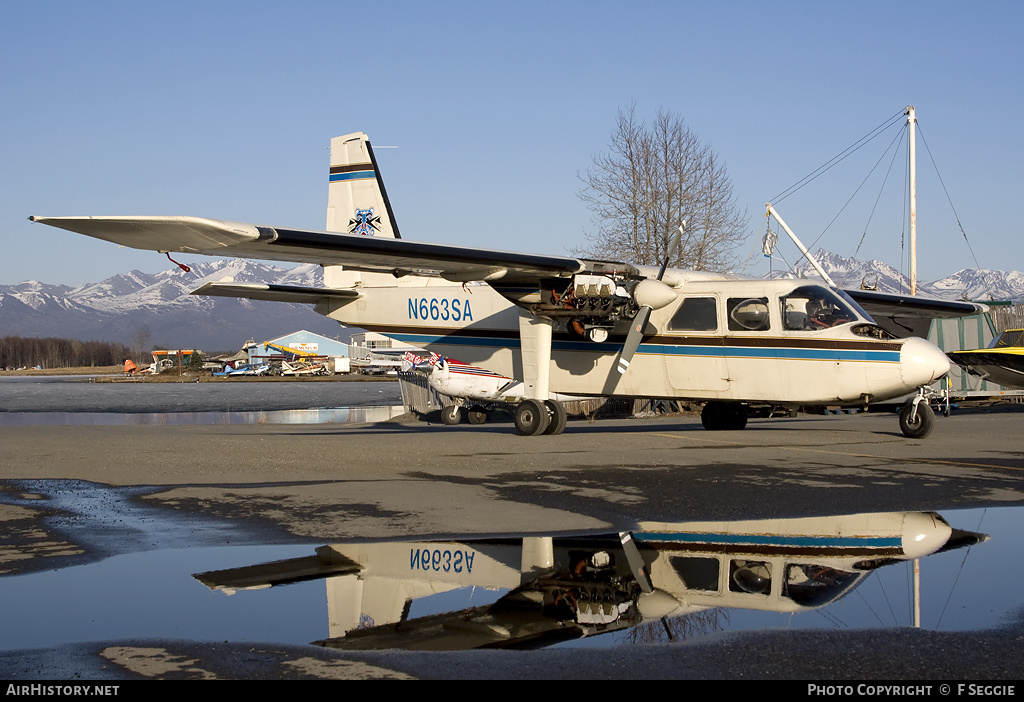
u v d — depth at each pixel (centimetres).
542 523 639
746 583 469
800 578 477
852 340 1359
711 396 1481
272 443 1252
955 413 2248
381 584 470
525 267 1412
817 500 735
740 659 349
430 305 1802
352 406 3522
